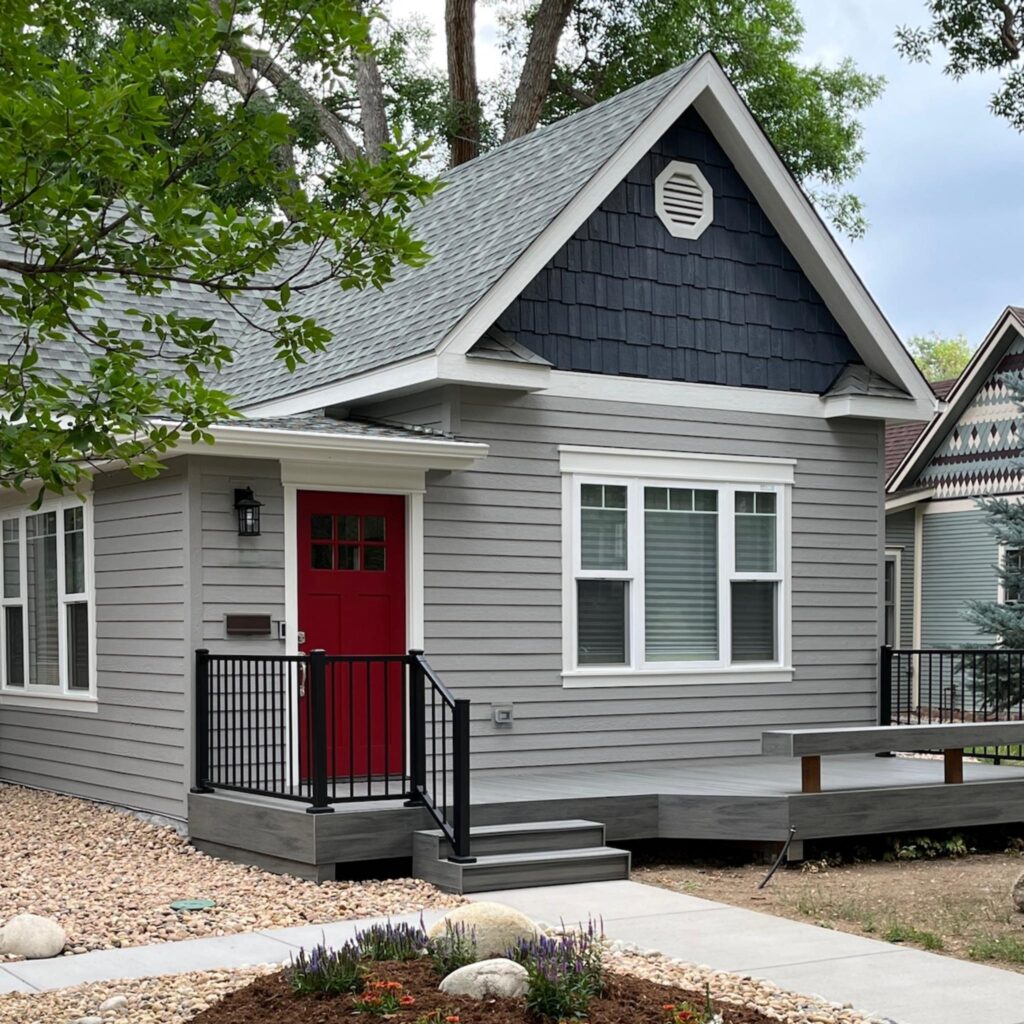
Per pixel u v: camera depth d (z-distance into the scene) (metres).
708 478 13.09
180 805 10.63
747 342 13.45
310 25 5.49
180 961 6.96
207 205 5.59
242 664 10.58
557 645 12.19
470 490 11.80
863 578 14.11
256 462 10.83
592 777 11.81
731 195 13.45
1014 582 19.58
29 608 13.35
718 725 13.02
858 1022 5.95
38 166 5.10
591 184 11.98
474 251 12.62
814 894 9.30
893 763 13.24
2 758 13.93
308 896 8.62
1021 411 19.70
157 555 11.02
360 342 12.80
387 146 5.79
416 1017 5.29
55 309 5.61
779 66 27.66
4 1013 5.98
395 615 11.48
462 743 9.01
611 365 12.59
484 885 8.88
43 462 5.36
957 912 8.70
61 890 8.93
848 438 14.07
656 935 7.61
